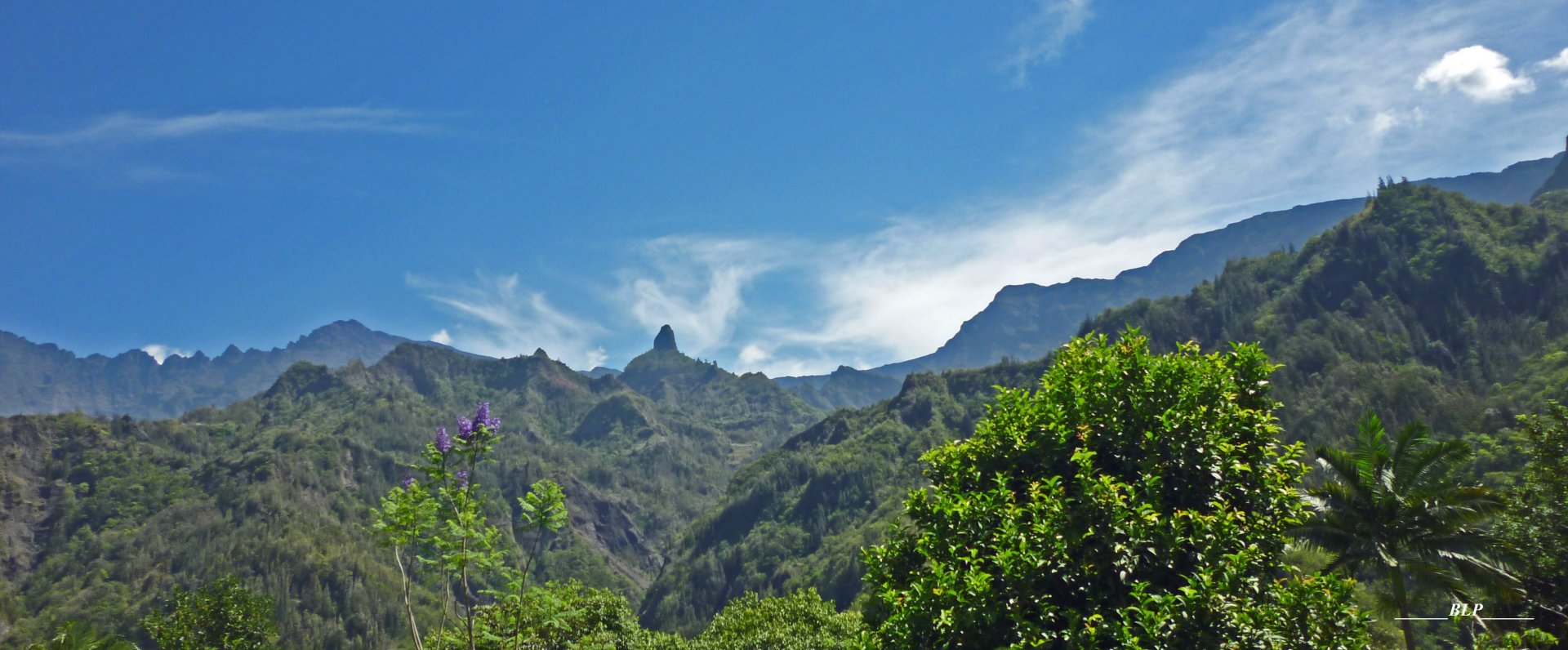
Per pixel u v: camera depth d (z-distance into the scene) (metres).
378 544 17.22
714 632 35.16
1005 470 15.64
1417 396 103.25
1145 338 16.28
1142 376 15.46
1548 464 24.00
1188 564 13.09
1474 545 23.97
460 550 17.30
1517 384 99.12
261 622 44.19
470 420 17.66
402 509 16.75
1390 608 26.31
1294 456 14.96
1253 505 14.22
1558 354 99.19
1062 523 13.24
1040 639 12.20
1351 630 11.98
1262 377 15.89
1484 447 70.25
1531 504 24.27
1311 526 25.56
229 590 44.09
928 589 13.58
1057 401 16.09
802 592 36.22
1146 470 14.12
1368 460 25.69
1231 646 11.72
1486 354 117.94
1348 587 12.41
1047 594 12.88
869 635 14.12
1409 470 25.48
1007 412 16.50
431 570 17.81
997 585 13.05
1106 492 13.05
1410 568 24.77
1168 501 14.01
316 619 134.50
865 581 16.39
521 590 19.25
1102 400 15.20
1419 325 130.50
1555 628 23.06
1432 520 24.48
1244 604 12.51
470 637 16.89
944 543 14.33
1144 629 11.70
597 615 29.19
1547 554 23.14
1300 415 112.06
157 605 130.12
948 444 16.89
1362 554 25.08
